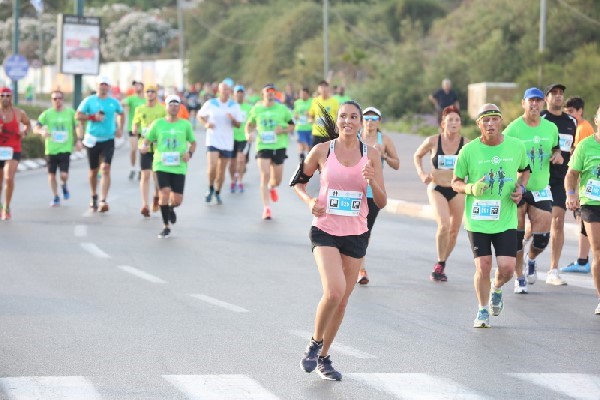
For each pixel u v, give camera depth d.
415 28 163.12
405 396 16.73
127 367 18.53
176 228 38.81
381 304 24.78
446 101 86.12
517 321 22.83
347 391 17.05
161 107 45.22
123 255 32.25
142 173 41.66
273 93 42.59
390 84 128.25
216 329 21.78
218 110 46.69
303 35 181.62
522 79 90.38
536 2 114.50
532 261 27.31
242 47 198.50
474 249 22.05
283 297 25.52
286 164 69.25
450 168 27.67
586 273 29.34
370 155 18.19
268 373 18.19
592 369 18.53
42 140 73.56
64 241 35.16
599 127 23.58
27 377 17.80
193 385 17.34
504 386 17.34
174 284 27.25
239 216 42.66
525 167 22.12
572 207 24.09
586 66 88.50
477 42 123.75
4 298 25.14
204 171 65.12
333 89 91.81
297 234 37.34
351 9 182.62
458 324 22.48
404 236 37.31
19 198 48.62
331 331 18.05
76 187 54.06
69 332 21.39
